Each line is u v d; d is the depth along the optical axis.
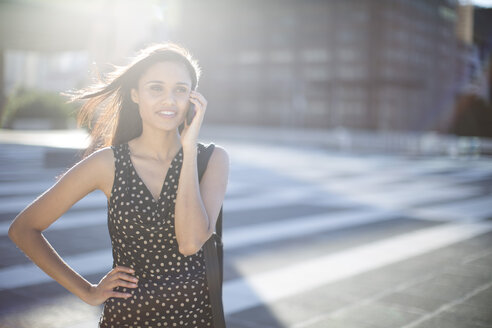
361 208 10.62
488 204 11.57
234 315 4.49
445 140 42.66
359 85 75.19
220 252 2.07
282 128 79.12
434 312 4.65
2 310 4.44
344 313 4.59
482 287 5.42
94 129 2.09
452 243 7.57
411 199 12.12
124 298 1.83
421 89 81.56
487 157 29.69
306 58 78.12
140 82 1.85
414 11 79.94
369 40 74.12
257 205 10.59
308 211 10.08
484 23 89.62
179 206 1.77
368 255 6.73
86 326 4.17
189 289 1.87
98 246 6.73
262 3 80.31
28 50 35.56
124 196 1.85
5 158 17.81
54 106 34.12
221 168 1.96
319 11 76.94
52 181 12.80
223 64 84.00
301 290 5.22
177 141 1.96
